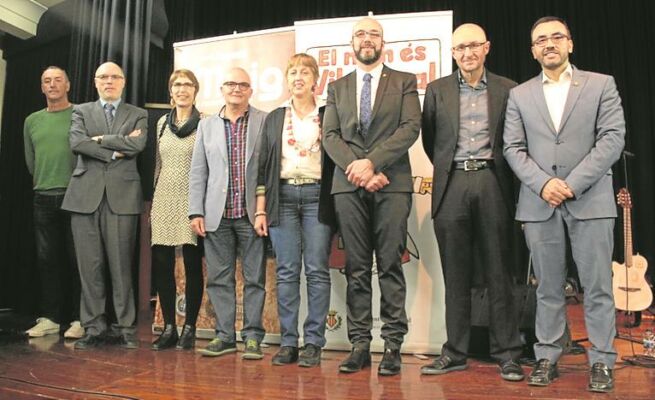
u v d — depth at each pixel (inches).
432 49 116.3
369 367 95.8
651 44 213.5
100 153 113.4
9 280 210.4
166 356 104.7
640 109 212.7
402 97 96.3
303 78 102.0
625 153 161.6
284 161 102.0
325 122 98.2
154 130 130.0
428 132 99.0
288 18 235.1
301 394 78.9
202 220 107.0
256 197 105.2
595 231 82.2
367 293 95.7
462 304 93.7
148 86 208.7
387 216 93.0
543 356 86.7
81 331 125.6
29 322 165.2
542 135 87.0
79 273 118.4
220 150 107.6
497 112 92.1
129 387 82.6
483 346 105.9
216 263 106.9
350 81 99.7
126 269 116.6
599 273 82.2
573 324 150.6
